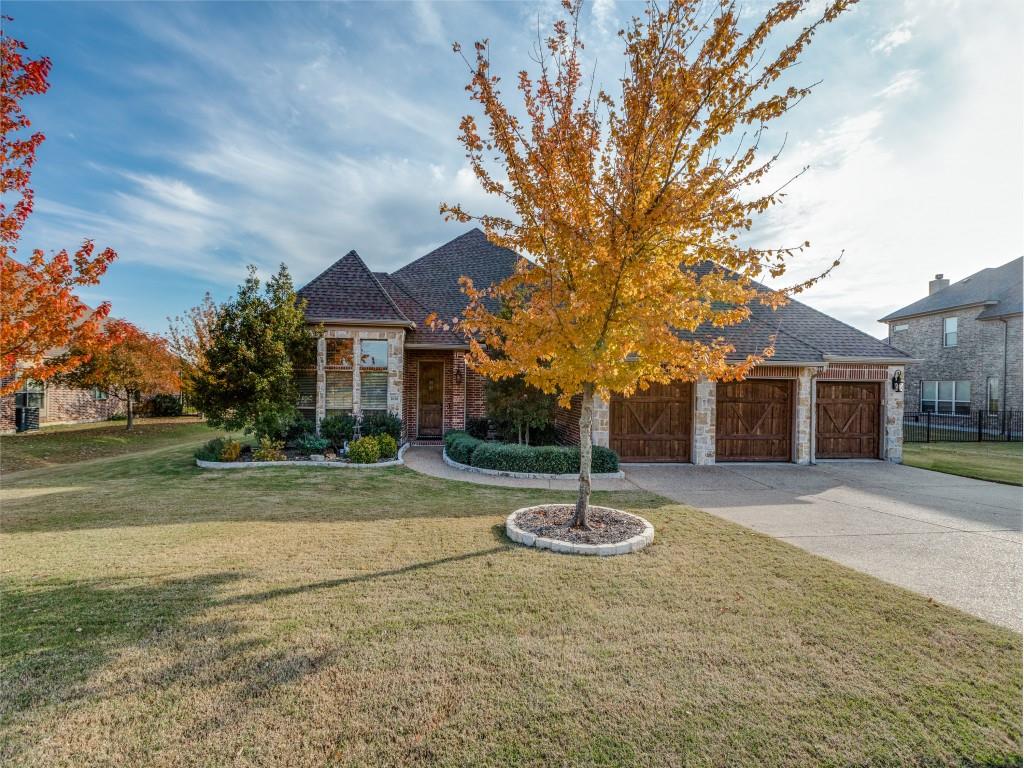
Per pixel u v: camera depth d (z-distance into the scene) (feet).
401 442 42.86
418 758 7.55
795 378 40.68
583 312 17.16
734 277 23.61
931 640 11.38
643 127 16.48
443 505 24.32
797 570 15.78
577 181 17.63
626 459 40.09
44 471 39.24
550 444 44.39
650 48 16.24
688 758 7.64
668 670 10.01
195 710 8.55
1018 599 13.91
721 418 40.65
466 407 48.32
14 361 18.28
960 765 7.56
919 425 81.20
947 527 21.68
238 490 27.66
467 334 21.80
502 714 8.59
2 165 17.17
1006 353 70.95
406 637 11.13
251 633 11.18
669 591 13.96
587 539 18.04
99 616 11.93
